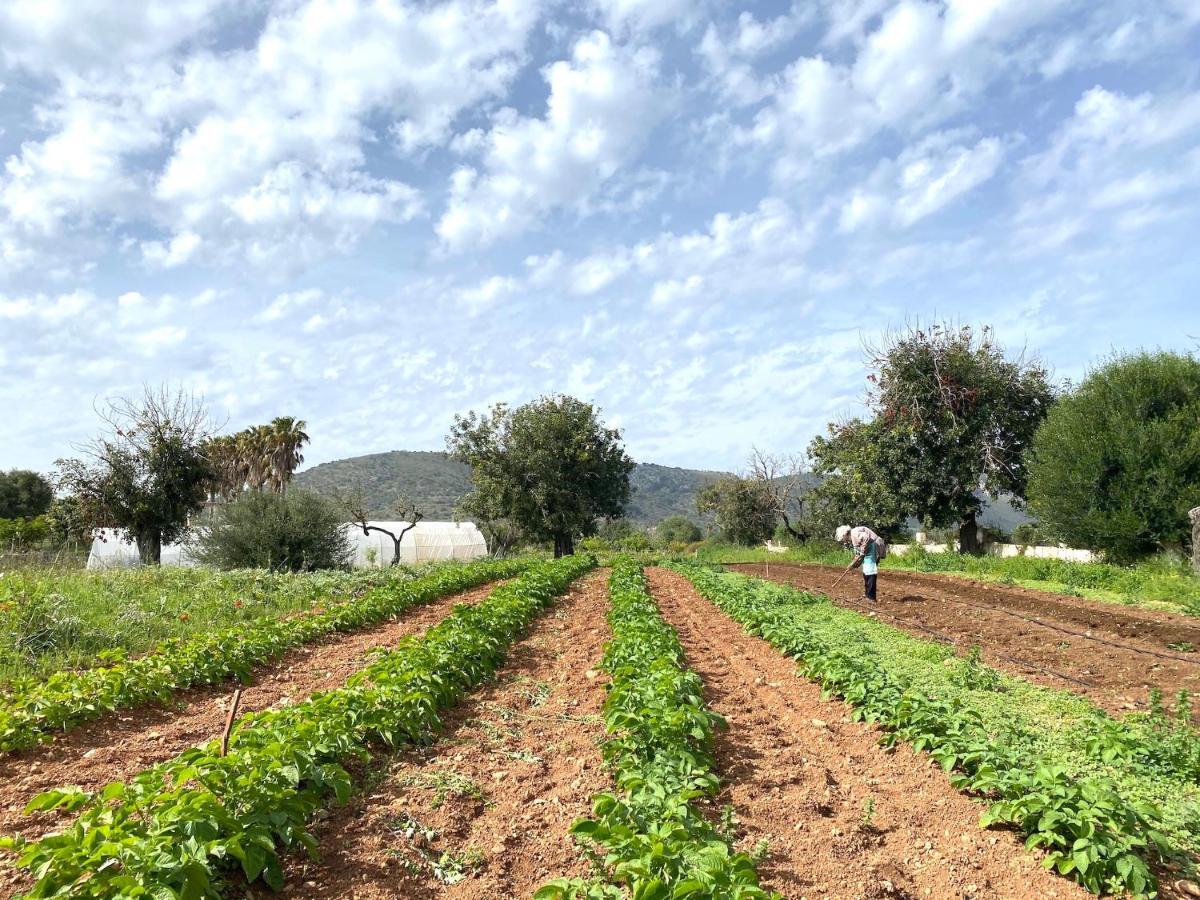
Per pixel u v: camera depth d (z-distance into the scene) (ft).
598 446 137.08
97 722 27.04
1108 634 45.98
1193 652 40.29
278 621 48.44
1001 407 111.45
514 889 15.58
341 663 37.63
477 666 33.09
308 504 92.79
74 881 12.94
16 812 19.04
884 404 114.42
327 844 17.13
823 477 143.23
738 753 23.43
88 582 54.80
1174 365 82.99
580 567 94.79
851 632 43.04
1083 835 15.80
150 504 101.65
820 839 17.49
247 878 15.12
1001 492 114.73
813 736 25.11
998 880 15.83
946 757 20.62
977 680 30.91
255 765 17.26
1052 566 80.38
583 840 17.46
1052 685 32.24
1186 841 17.10
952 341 112.98
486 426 132.46
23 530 127.03
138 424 103.04
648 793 17.79
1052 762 21.54
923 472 111.75
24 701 26.22
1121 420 81.00
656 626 38.24
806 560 129.80
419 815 18.72
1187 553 76.54
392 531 149.38
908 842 17.53
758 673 34.19
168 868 13.15
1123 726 23.15
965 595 66.33
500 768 22.30
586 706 29.07
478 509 134.62
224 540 87.86
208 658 33.37
